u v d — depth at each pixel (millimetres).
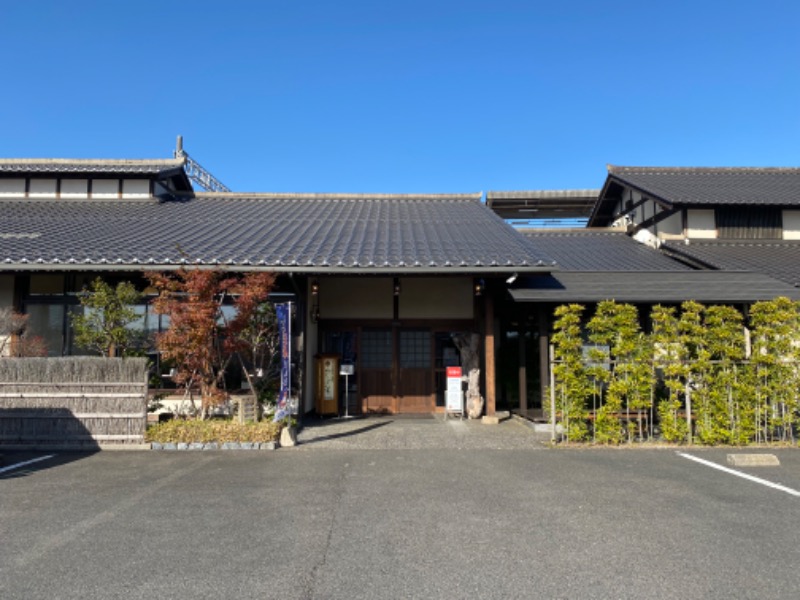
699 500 4910
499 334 11477
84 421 7281
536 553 3717
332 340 11117
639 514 4523
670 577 3367
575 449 7238
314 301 10711
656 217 14922
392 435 8242
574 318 7613
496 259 9242
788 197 13992
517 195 20953
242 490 5238
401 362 11102
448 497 4996
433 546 3836
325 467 6188
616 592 3174
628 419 7652
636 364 7570
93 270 8688
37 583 3277
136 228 11289
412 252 9711
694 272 11102
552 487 5340
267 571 3434
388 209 14594
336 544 3871
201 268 8266
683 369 7457
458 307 11141
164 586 3232
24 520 4383
